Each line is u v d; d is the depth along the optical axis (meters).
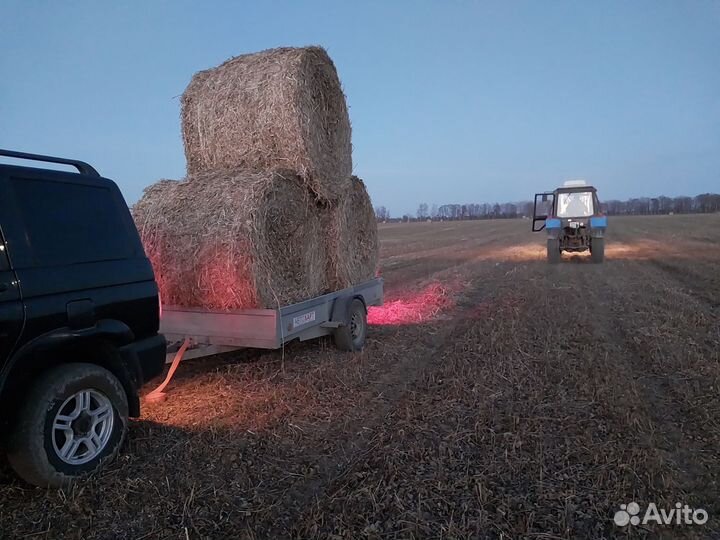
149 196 5.79
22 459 3.13
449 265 17.86
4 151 3.33
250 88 6.00
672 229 40.16
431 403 4.72
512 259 19.62
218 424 4.27
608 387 4.88
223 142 6.25
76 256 3.53
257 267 5.14
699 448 3.77
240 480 3.39
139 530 2.88
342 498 3.16
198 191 5.53
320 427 4.24
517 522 2.92
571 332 7.21
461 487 3.29
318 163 6.06
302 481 3.40
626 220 65.88
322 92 6.32
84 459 3.42
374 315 9.02
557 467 3.53
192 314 5.46
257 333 5.21
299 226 5.95
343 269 6.71
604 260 18.27
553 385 5.10
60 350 3.38
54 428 3.25
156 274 5.45
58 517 2.99
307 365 5.95
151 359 4.04
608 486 3.27
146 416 4.46
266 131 5.96
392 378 5.50
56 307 3.30
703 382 5.08
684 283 12.02
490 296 10.91
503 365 5.75
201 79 6.45
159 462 3.61
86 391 3.45
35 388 3.20
